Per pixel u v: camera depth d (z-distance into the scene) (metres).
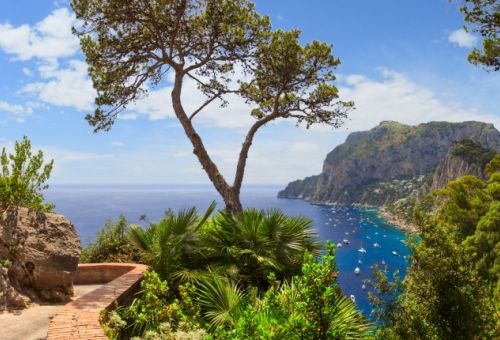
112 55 15.29
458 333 9.92
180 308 7.84
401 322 10.19
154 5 14.48
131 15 14.38
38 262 8.38
